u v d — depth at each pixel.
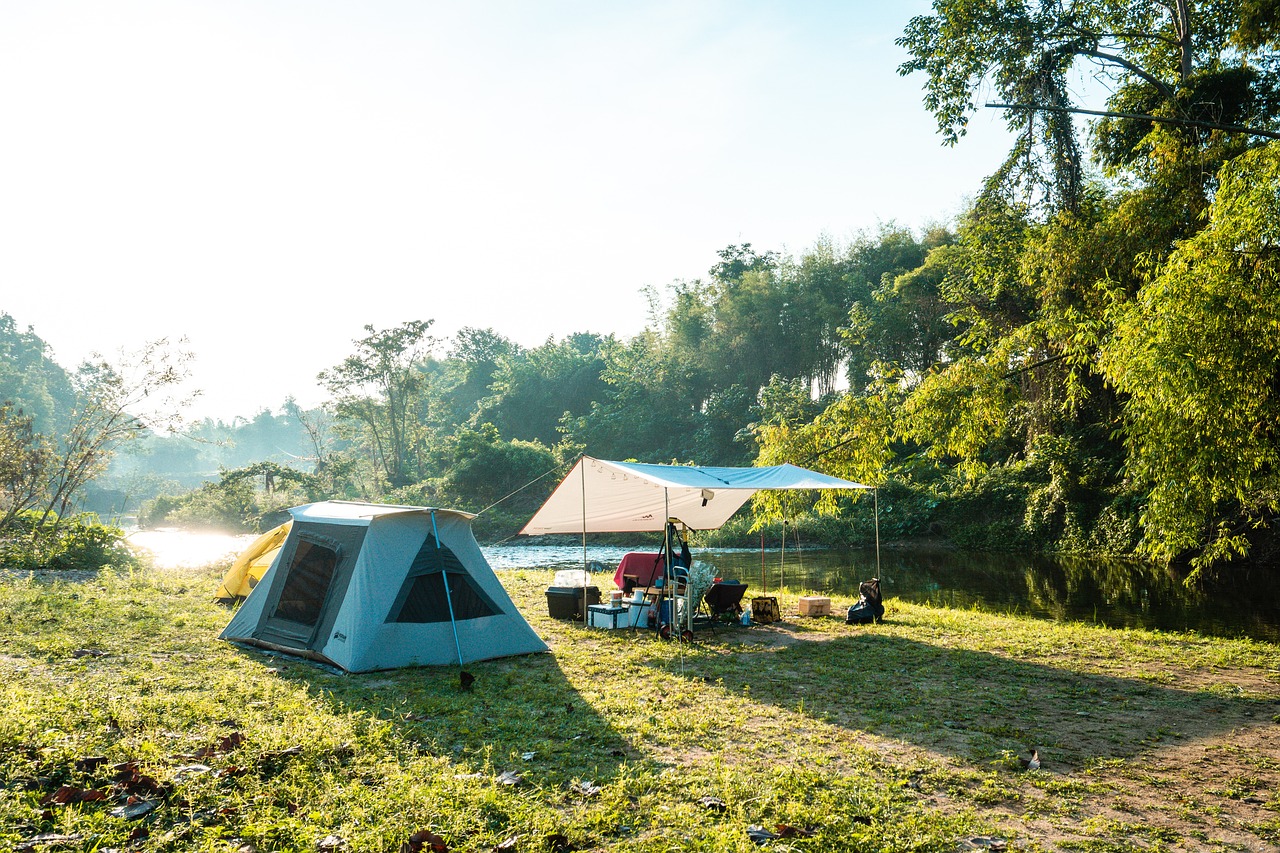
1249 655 8.85
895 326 42.12
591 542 37.06
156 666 6.84
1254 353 9.39
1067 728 5.80
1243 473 9.62
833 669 7.76
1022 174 18.38
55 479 16.64
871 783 4.45
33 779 3.80
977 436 15.09
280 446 177.62
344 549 7.95
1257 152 9.87
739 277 57.78
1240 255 9.72
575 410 66.56
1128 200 15.36
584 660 8.02
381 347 57.88
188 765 4.16
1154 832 3.91
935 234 48.56
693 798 4.19
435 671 7.36
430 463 57.12
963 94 18.34
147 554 17.09
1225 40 17.33
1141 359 9.98
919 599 16.81
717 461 48.31
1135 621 13.60
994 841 3.74
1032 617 14.09
